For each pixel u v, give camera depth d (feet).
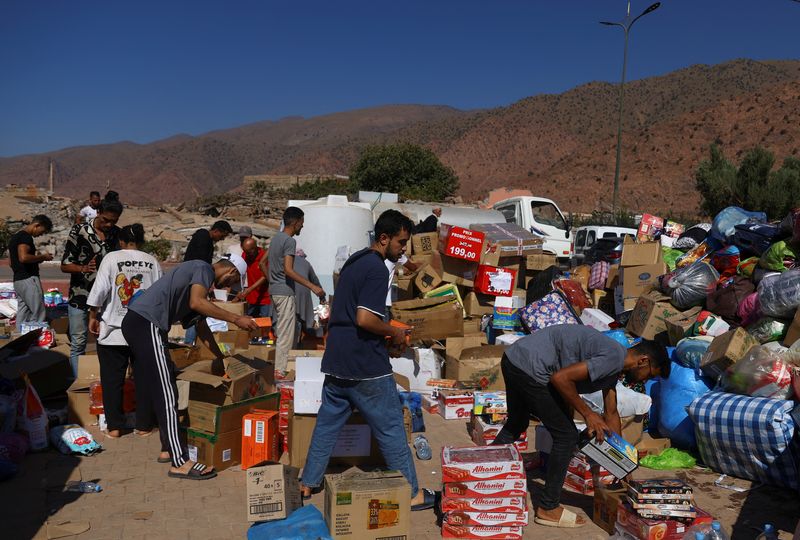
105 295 18.48
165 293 16.46
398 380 20.99
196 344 23.39
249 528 13.28
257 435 16.87
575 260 54.95
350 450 17.04
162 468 16.94
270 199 126.00
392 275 26.43
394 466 14.60
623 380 21.13
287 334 23.97
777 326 19.58
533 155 651.25
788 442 15.58
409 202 54.49
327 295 34.50
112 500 14.92
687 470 17.39
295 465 17.01
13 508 14.34
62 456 17.63
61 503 14.69
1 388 19.89
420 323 24.49
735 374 17.44
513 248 28.22
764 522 14.26
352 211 35.60
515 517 13.52
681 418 18.74
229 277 17.56
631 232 70.64
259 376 18.31
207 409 16.72
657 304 23.57
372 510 12.76
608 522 14.07
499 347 23.03
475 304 27.22
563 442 14.10
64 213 108.27
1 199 111.45
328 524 13.06
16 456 16.97
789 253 21.52
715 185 108.17
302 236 35.32
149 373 16.26
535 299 28.78
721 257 24.54
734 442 16.40
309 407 16.94
